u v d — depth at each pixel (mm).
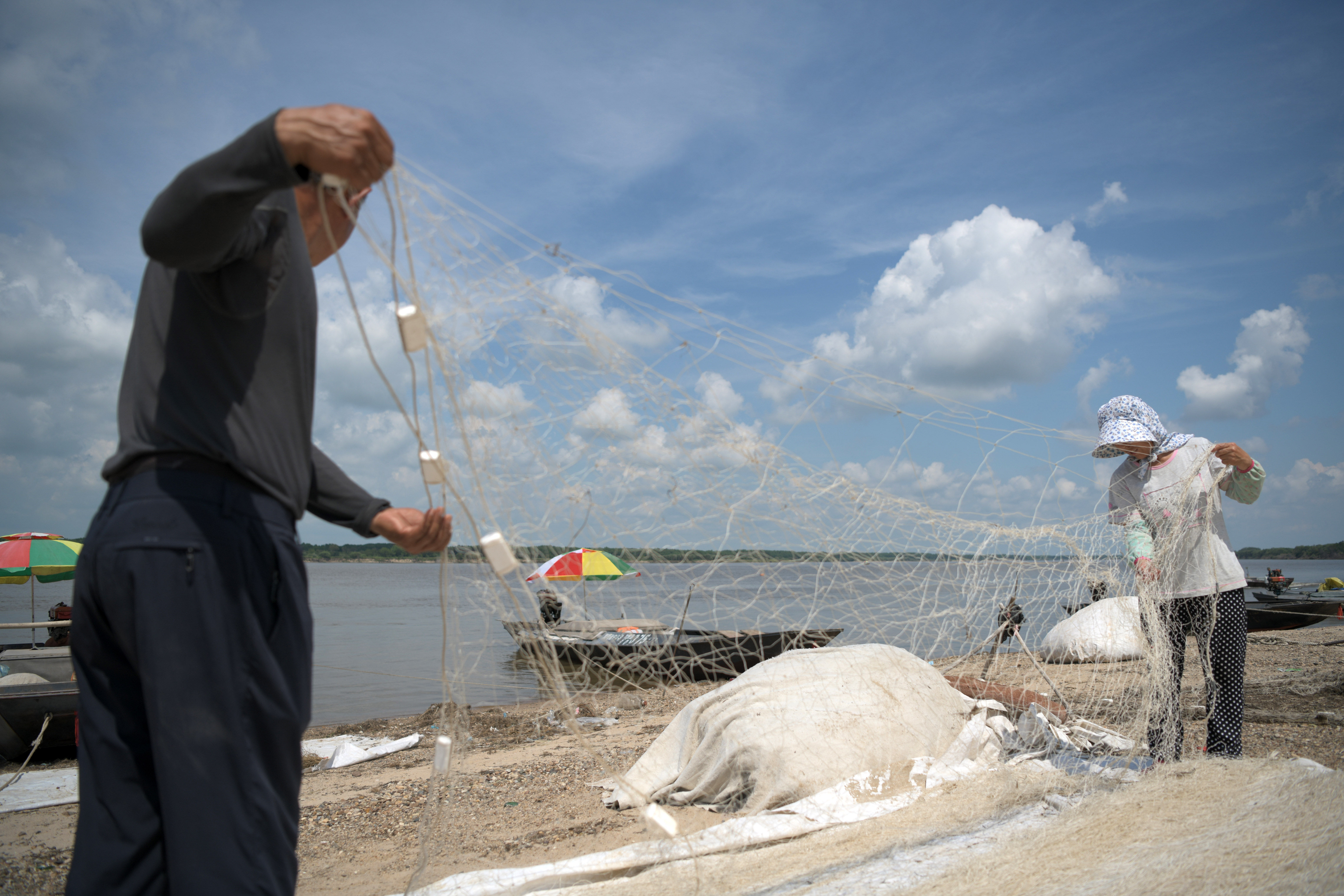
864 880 2334
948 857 2508
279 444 1553
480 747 6641
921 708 3816
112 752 1467
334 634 22281
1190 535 3795
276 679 1495
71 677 8562
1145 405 4055
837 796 3248
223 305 1463
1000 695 4254
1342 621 18953
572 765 5781
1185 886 1745
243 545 1457
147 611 1369
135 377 1500
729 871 2525
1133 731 3787
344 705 11305
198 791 1379
